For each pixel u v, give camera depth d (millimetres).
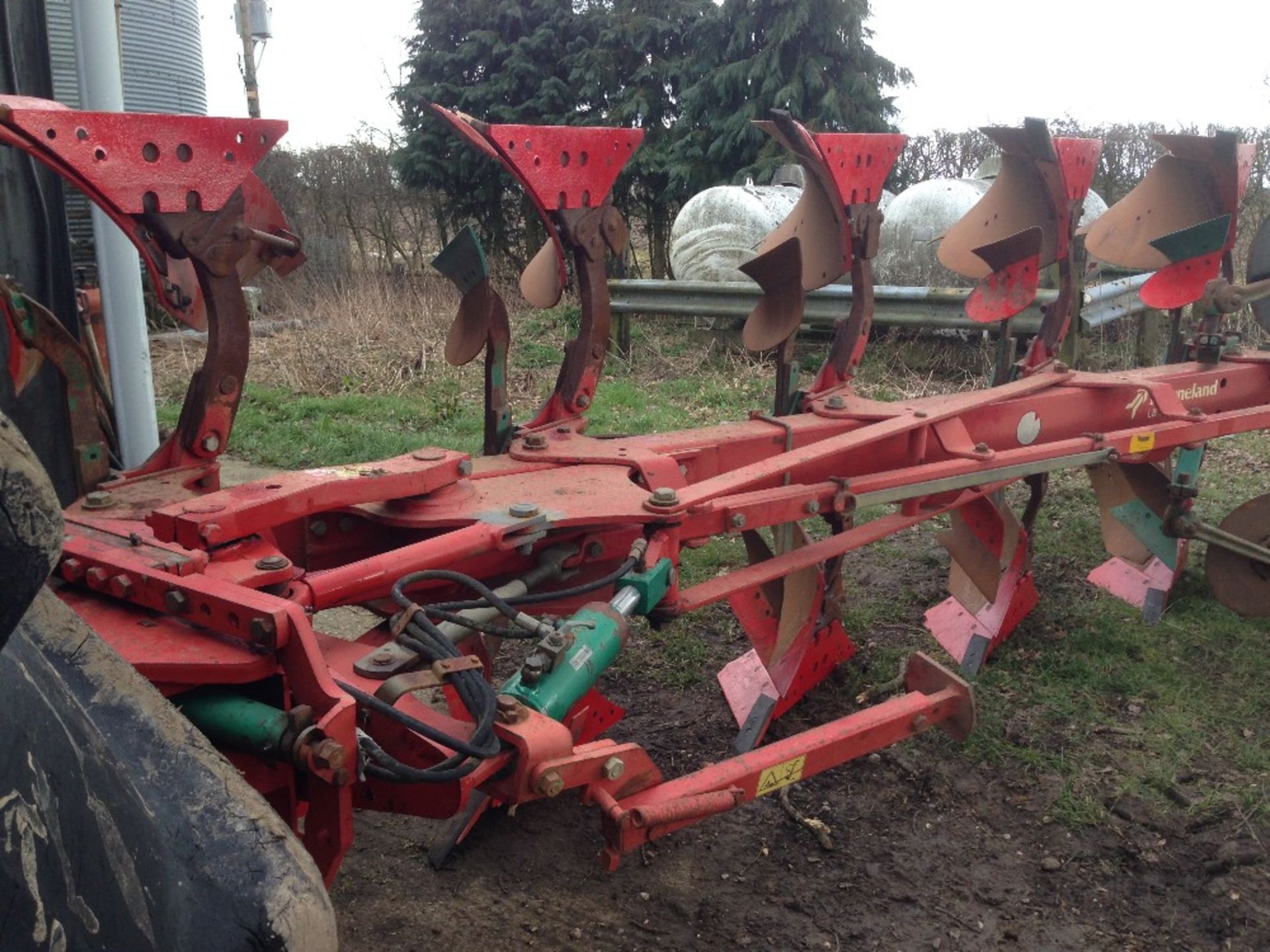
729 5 11859
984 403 3459
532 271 3363
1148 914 2691
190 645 1771
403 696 2043
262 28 16172
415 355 9633
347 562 2553
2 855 957
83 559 1957
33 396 3834
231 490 2199
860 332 3539
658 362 9375
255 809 1295
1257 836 2934
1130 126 11094
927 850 2949
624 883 2822
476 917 2682
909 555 5133
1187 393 4051
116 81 4340
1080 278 7336
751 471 2773
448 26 14180
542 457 2861
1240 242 10000
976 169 11781
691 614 4414
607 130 2881
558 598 2377
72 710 1202
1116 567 4562
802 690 3611
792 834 3016
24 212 3898
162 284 2277
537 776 1857
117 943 1065
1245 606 4121
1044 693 3746
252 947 1201
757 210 9305
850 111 11578
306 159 14922
